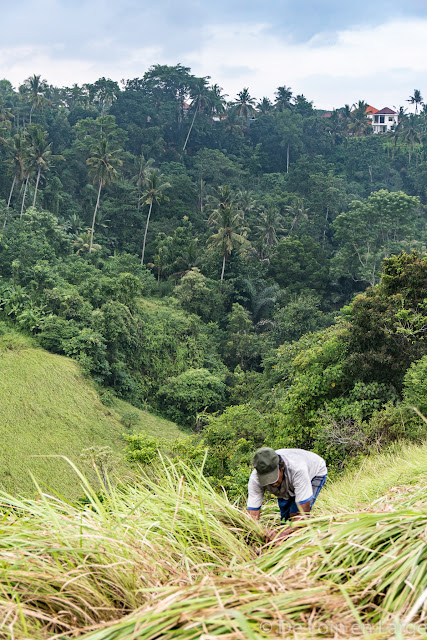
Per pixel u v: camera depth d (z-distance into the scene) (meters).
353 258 62.53
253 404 32.28
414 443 10.80
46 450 28.05
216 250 60.12
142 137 92.38
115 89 101.81
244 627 1.41
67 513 2.48
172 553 2.34
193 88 103.62
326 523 2.35
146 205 74.94
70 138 88.56
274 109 120.25
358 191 92.62
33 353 37.59
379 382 15.89
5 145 62.81
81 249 61.25
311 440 16.41
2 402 31.05
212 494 2.94
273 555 2.18
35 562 1.98
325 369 17.05
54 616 1.78
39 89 89.69
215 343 51.72
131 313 48.03
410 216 64.00
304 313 50.66
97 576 2.01
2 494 2.40
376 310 16.53
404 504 2.60
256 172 97.38
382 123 125.12
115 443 32.28
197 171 88.75
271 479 2.83
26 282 47.12
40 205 66.00
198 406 42.53
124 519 2.55
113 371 41.75
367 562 1.90
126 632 1.56
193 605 1.59
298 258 63.16
